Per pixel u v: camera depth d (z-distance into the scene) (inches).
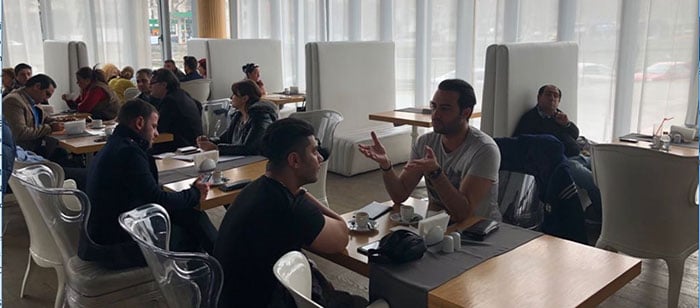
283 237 64.1
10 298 109.3
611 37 179.3
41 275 118.8
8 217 151.5
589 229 137.3
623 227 99.0
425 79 230.1
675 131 141.0
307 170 67.0
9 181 89.6
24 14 282.7
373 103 220.4
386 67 223.8
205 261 59.0
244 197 66.6
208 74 268.5
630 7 172.4
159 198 87.7
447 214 75.6
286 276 51.0
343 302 67.1
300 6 283.7
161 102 150.9
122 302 83.7
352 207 166.4
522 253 64.9
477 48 209.9
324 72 201.0
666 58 167.8
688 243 96.3
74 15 296.0
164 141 149.6
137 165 86.7
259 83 242.5
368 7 245.9
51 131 156.8
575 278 58.6
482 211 87.7
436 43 222.5
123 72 253.9
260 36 310.2
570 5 185.8
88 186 88.7
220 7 322.7
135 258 84.2
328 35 268.4
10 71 210.8
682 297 107.0
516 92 150.0
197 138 142.3
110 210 86.4
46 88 161.0
